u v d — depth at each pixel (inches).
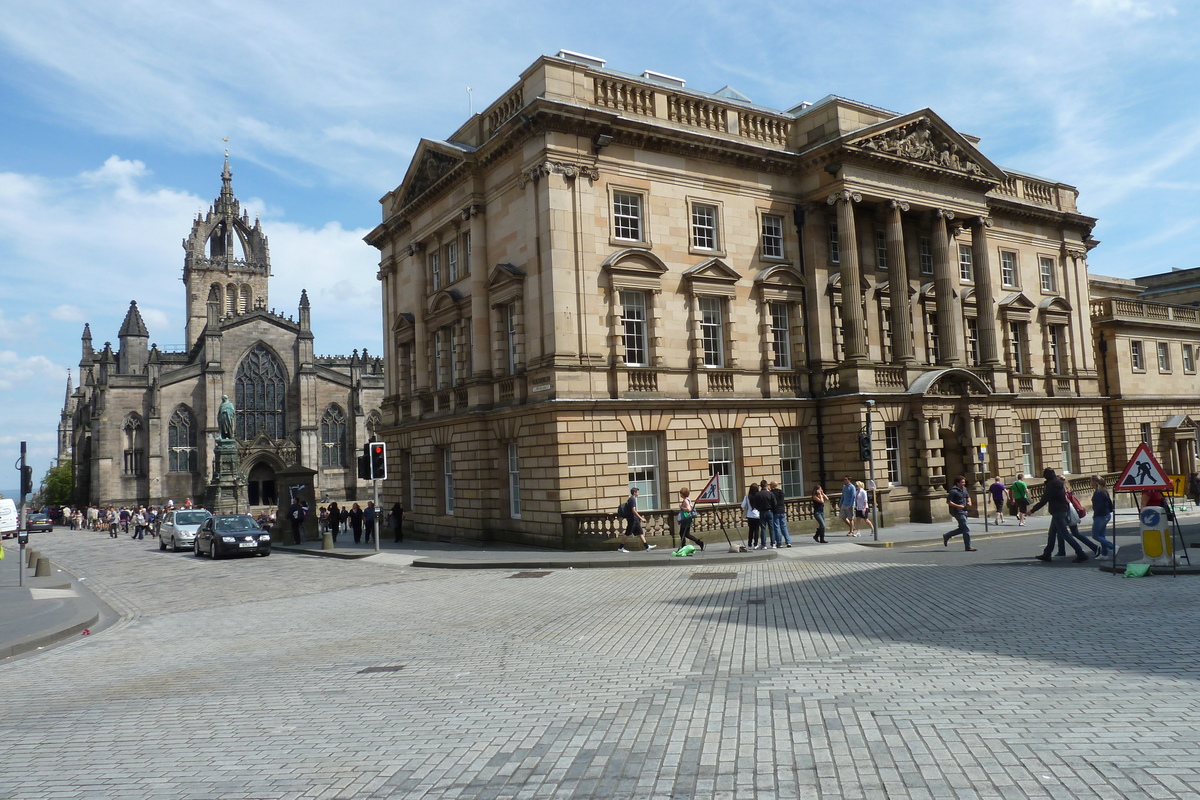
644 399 1224.2
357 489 4010.8
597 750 292.4
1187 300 2910.9
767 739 291.9
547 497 1186.0
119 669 518.9
